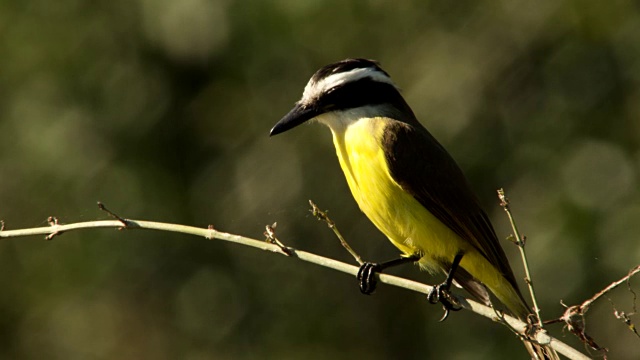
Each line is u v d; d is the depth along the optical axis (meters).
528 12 15.76
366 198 9.32
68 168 15.32
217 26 15.23
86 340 15.85
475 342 15.05
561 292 14.09
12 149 15.45
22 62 15.55
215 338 15.48
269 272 15.49
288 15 15.14
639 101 14.76
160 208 15.32
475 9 16.00
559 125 15.05
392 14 15.74
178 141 15.55
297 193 15.59
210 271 15.47
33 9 15.61
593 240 14.11
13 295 15.81
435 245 9.16
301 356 15.41
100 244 15.37
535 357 7.81
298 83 15.52
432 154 9.29
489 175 15.28
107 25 15.52
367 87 9.50
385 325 15.48
